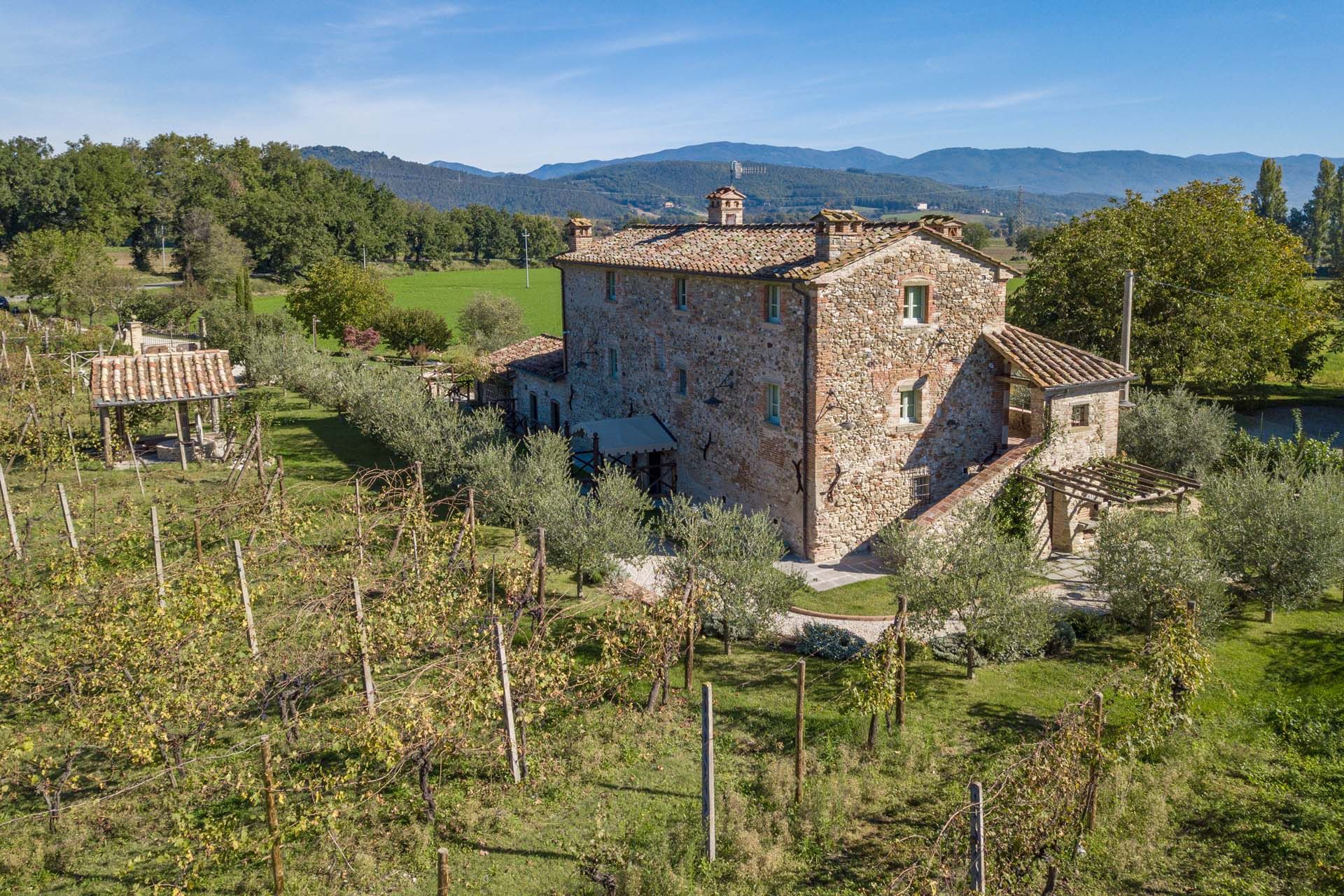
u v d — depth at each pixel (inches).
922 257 1047.0
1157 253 1630.2
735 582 809.5
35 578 901.2
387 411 1424.7
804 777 604.7
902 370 1058.7
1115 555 838.5
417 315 2711.6
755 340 1099.3
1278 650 800.3
